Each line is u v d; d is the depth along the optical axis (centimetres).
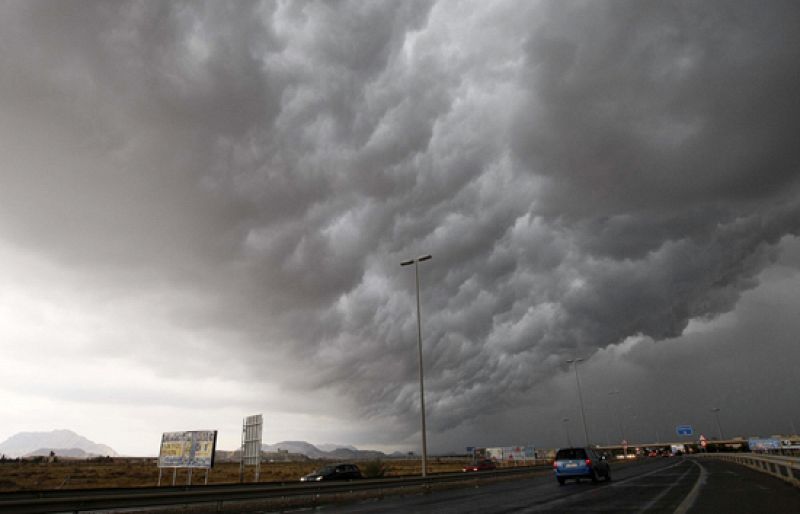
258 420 3497
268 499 2016
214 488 2139
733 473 3222
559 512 1367
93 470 6962
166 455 3375
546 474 4825
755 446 7056
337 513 1580
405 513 1501
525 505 1642
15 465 9088
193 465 3219
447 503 1900
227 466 9912
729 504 1425
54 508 1353
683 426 12381
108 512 1645
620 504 1552
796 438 10606
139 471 7006
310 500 2200
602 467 2972
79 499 1416
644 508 1410
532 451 7269
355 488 2469
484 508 1599
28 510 1291
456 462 11131
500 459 7356
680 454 12781
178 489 2056
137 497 1573
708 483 2375
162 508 1703
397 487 2739
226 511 1850
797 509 1267
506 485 3173
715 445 13388
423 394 3212
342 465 3644
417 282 3562
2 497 1532
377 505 1955
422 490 2900
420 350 3331
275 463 13062
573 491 2253
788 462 2128
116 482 4606
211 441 3209
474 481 3450
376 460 5594
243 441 3566
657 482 2625
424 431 3109
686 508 1359
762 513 1202
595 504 1582
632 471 4197
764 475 2888
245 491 1925
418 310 3481
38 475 5550
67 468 7675
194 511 1764
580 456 2845
